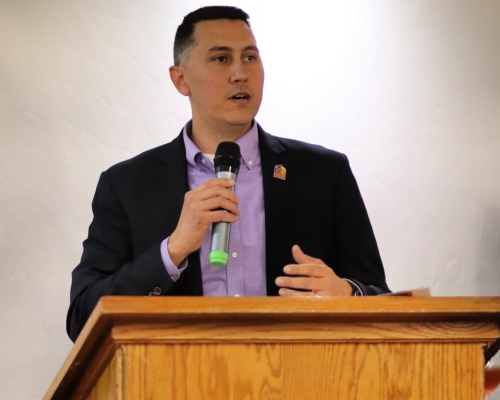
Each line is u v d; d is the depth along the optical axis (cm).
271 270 554
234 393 364
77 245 738
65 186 744
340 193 592
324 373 370
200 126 607
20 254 727
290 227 570
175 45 630
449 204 777
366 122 783
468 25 800
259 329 368
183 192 576
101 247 579
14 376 708
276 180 581
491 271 770
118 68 769
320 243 572
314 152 605
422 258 768
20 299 720
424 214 774
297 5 794
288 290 469
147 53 775
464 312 371
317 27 793
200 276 543
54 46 762
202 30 606
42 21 763
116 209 586
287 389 367
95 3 776
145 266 507
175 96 773
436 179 779
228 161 514
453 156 783
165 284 504
